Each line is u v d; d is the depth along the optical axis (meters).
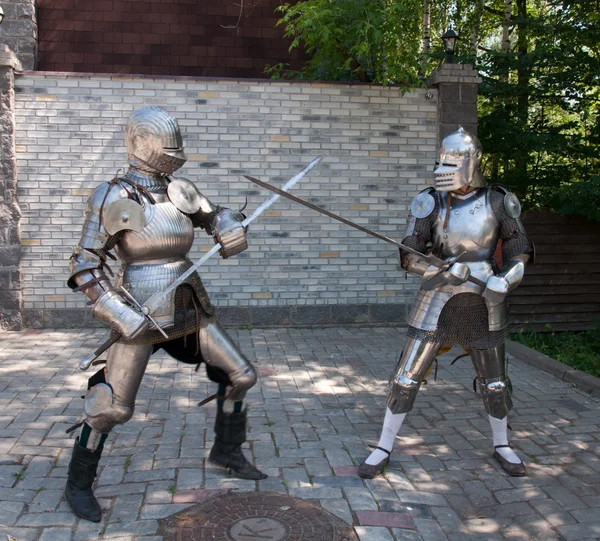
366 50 6.98
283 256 7.48
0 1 7.53
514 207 3.62
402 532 3.11
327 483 3.60
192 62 8.20
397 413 3.76
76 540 2.99
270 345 6.73
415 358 3.71
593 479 3.75
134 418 4.55
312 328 7.54
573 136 8.62
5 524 3.11
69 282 3.04
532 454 4.09
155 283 3.12
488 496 3.52
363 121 7.48
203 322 3.35
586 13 8.33
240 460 3.62
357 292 7.62
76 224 7.16
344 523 3.17
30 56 7.63
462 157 3.50
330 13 6.96
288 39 8.39
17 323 7.12
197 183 7.32
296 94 7.35
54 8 7.88
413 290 7.70
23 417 4.51
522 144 8.65
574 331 8.17
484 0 11.45
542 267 8.04
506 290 3.47
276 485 3.56
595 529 3.20
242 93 7.27
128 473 3.68
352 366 6.00
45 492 3.44
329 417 4.66
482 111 10.05
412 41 8.14
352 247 7.58
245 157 7.35
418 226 3.70
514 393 5.32
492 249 3.68
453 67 7.41
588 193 7.34
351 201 7.55
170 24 8.13
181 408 4.77
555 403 5.07
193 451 3.99
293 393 5.20
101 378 3.23
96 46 7.99
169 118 3.17
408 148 7.59
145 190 3.15
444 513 3.32
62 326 7.24
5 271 7.07
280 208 7.44
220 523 3.14
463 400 5.09
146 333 3.12
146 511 3.25
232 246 3.30
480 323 3.69
